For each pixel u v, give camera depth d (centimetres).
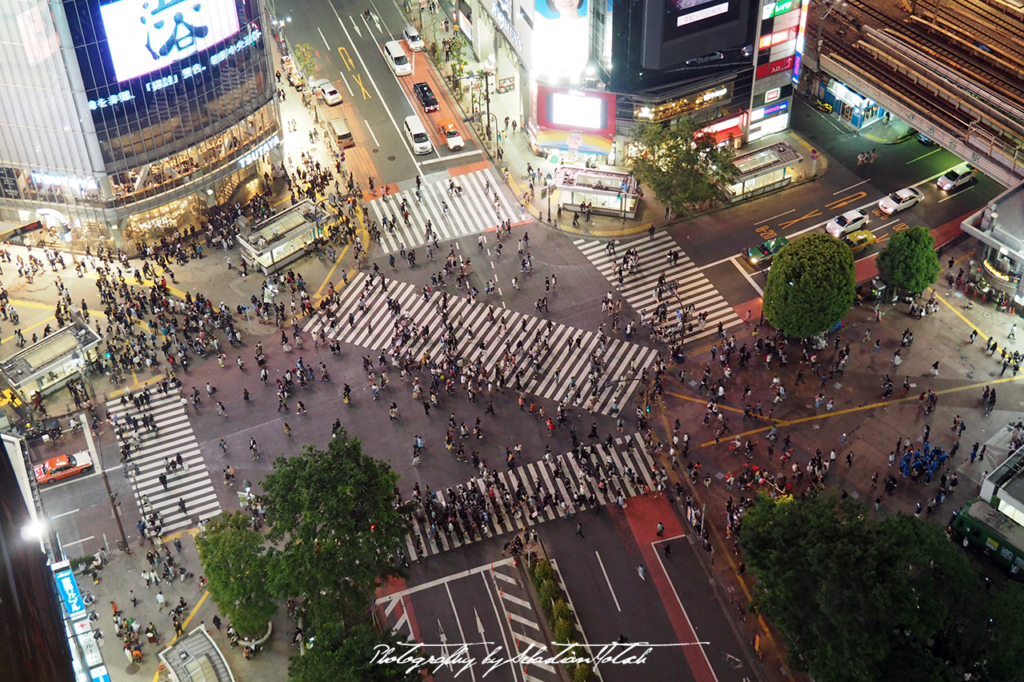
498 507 8894
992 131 11106
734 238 11412
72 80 10319
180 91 11075
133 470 9419
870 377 9850
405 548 8675
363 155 12862
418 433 9612
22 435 9625
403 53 14012
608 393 9844
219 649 7912
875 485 8944
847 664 6831
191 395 10044
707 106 11975
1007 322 10300
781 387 9669
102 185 11081
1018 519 8162
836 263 9375
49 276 11325
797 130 12725
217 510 9075
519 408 9750
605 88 11800
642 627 8044
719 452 9288
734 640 7938
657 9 10925
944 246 11106
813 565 6919
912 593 6700
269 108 12238
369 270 11338
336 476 7700
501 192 12244
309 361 10331
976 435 9306
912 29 12425
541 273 11162
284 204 12238
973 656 7000
